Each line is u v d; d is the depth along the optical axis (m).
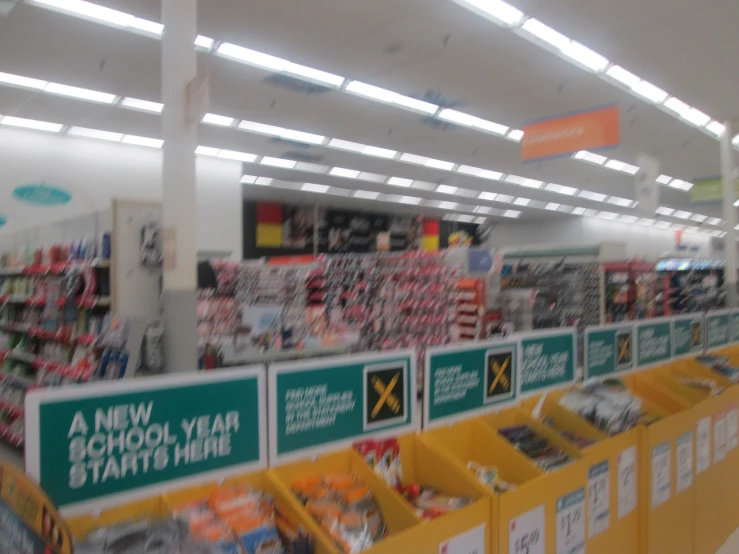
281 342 4.88
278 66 6.74
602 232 23.03
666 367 3.89
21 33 5.70
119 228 4.51
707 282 9.26
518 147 10.76
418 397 2.42
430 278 6.53
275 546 1.52
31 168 9.10
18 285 6.53
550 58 6.59
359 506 1.76
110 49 6.09
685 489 3.08
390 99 8.02
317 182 14.23
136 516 1.49
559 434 2.53
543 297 7.18
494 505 1.88
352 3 5.26
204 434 1.63
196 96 2.78
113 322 4.19
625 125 9.30
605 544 2.45
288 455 1.82
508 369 2.62
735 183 11.50
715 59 6.66
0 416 6.11
